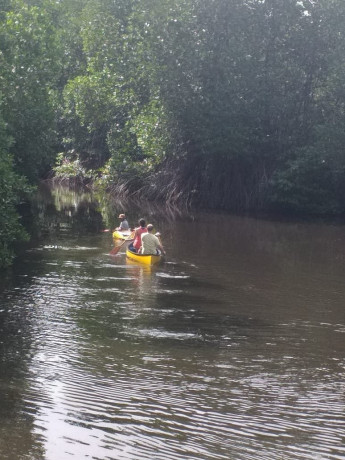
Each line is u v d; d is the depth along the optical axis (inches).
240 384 422.3
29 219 1189.1
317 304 631.2
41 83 1138.0
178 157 1536.7
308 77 1487.5
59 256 828.0
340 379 435.2
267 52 1465.3
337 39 1440.7
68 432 353.4
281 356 476.7
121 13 1566.2
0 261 759.1
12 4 1169.4
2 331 515.8
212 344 498.6
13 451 332.5
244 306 615.8
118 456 331.6
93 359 459.2
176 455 333.4
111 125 1701.5
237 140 1446.9
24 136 1128.2
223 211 1453.0
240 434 355.9
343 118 1398.9
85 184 1923.0
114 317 563.8
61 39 1803.6
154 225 1171.9
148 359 462.6
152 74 1444.4
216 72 1445.6
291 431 360.2
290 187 1430.9
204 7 1427.2
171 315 576.7
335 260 867.4
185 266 794.8
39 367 441.7
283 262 842.2
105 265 781.9
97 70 1659.7
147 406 386.6
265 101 1460.4
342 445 346.6
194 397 400.2
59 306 593.6
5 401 387.2
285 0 1440.7
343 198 1473.9
